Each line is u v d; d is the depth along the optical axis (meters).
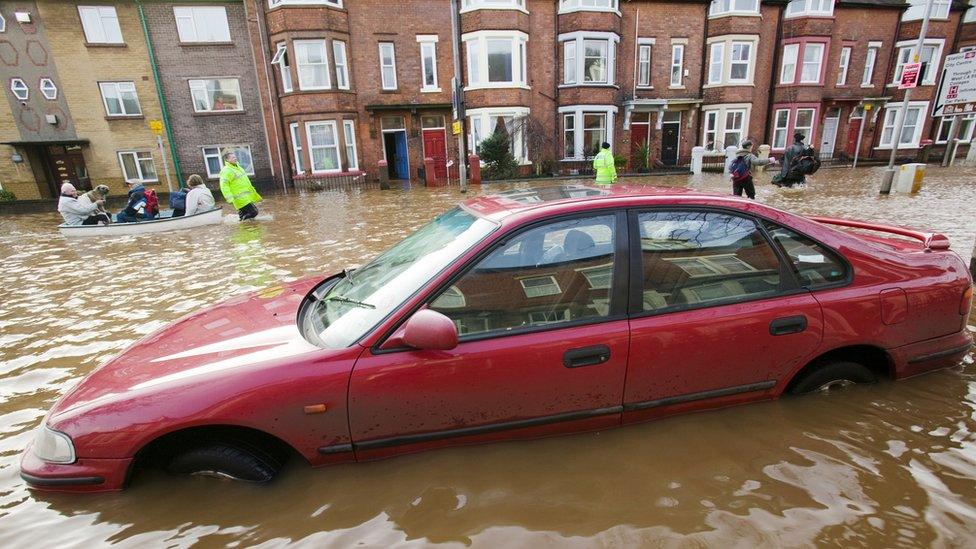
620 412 2.55
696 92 24.53
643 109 23.84
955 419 2.66
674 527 2.02
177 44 20.33
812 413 2.70
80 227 11.30
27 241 11.08
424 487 2.26
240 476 2.28
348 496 2.22
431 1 21.38
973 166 23.33
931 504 2.10
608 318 2.46
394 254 3.00
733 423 2.63
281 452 2.39
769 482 2.26
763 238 2.68
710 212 2.66
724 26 23.31
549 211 2.50
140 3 19.64
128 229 11.35
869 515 2.05
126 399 2.15
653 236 2.57
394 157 24.84
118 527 2.11
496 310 2.40
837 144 26.92
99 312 5.50
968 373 3.10
